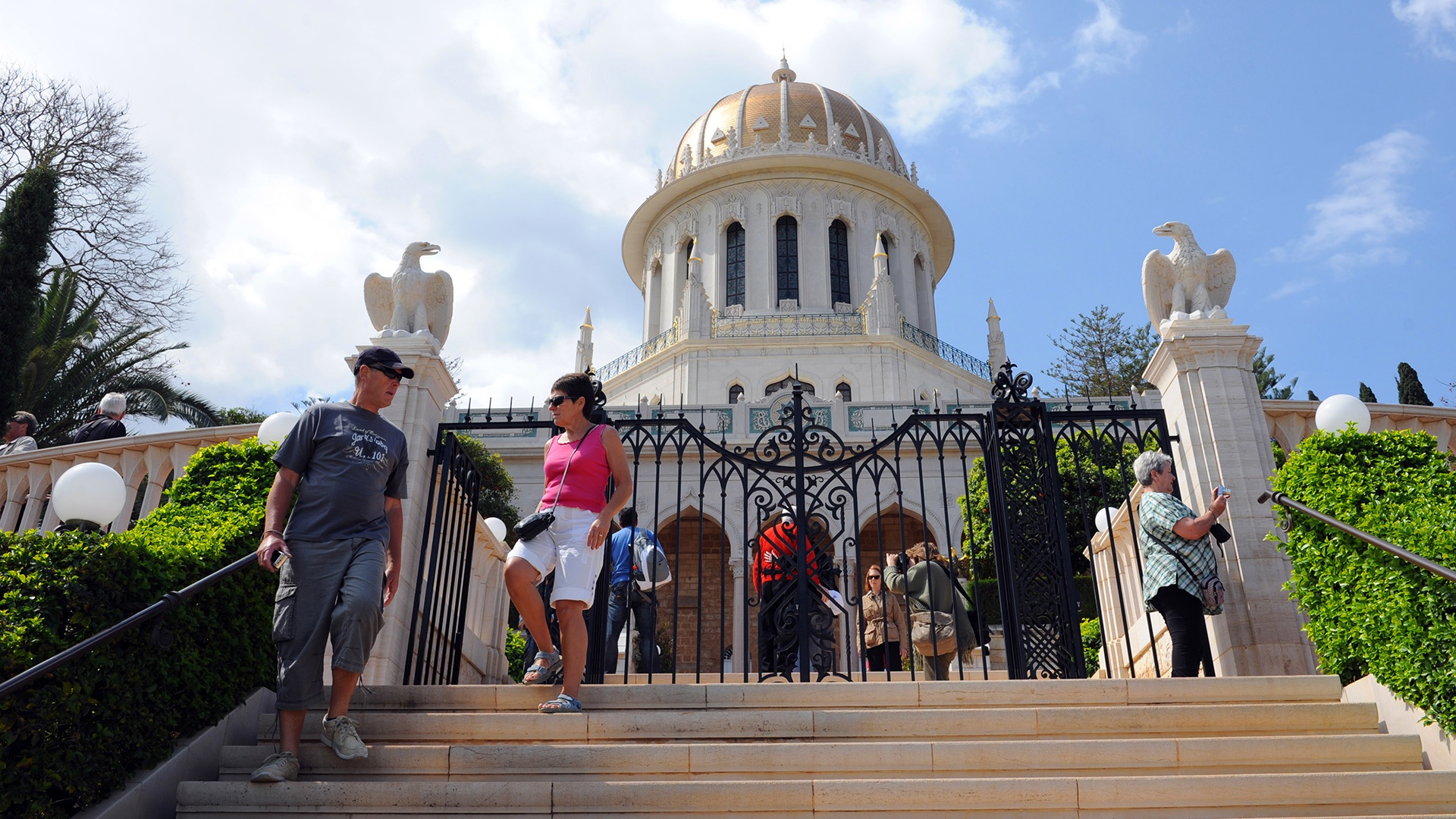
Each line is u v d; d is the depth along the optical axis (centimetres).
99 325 2562
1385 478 574
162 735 486
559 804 450
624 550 907
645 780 485
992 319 4341
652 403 3472
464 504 820
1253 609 707
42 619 417
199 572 525
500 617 1084
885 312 3669
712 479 2502
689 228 4209
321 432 514
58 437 2320
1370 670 548
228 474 663
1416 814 450
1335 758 496
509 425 787
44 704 407
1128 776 485
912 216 4347
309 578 488
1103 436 791
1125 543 985
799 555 732
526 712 568
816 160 4091
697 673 670
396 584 523
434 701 579
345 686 484
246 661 577
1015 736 532
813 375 3528
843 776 487
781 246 4094
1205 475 756
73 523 589
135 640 466
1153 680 579
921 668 975
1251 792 454
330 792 451
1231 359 796
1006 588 743
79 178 2538
